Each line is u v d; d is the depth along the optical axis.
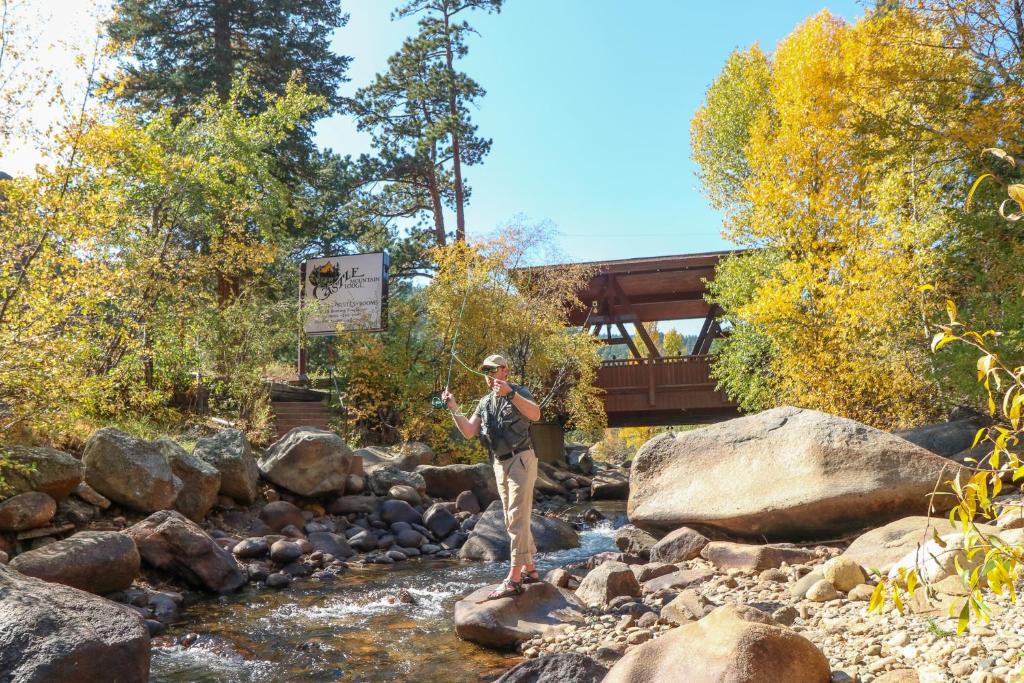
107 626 3.81
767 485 7.25
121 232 12.41
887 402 11.98
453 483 12.91
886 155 15.27
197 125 17.95
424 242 29.81
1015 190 1.82
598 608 5.29
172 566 6.52
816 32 17.67
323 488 10.40
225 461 9.56
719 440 8.03
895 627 3.76
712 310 25.47
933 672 3.02
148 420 12.16
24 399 7.30
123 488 7.85
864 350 11.88
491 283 18.02
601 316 28.50
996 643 3.14
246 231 17.94
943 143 14.34
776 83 19.67
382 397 17.00
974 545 2.07
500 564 8.24
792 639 3.06
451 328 17.09
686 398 22.44
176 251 14.47
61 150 8.08
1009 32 13.70
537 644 4.53
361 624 5.37
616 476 21.97
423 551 9.13
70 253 7.75
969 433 10.11
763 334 16.45
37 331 7.21
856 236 13.34
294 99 19.61
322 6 27.81
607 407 22.95
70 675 3.47
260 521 9.13
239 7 26.75
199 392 14.69
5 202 7.49
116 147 8.95
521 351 18.02
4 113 7.63
